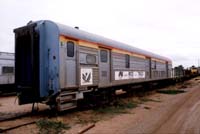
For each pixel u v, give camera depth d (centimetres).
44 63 941
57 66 931
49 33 947
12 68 2169
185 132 737
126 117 995
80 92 1061
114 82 1372
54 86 922
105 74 1281
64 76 960
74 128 797
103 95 1297
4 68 2091
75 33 1042
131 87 1736
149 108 1234
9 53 2153
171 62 2988
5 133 716
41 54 941
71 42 1016
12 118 917
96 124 865
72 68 1016
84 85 1084
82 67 1076
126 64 1546
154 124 855
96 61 1189
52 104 948
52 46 938
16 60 1014
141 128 796
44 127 787
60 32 949
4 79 2086
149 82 2186
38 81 942
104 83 1263
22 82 992
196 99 1627
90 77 1132
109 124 865
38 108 1134
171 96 1862
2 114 1037
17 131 745
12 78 2162
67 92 989
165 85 2923
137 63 1755
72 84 1009
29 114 1012
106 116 1012
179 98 1709
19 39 1010
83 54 1087
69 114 1028
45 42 946
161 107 1273
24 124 816
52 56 936
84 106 1161
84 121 900
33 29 952
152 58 2148
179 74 3584
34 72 943
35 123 845
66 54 980
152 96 1850
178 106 1299
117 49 1421
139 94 1897
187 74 4453
